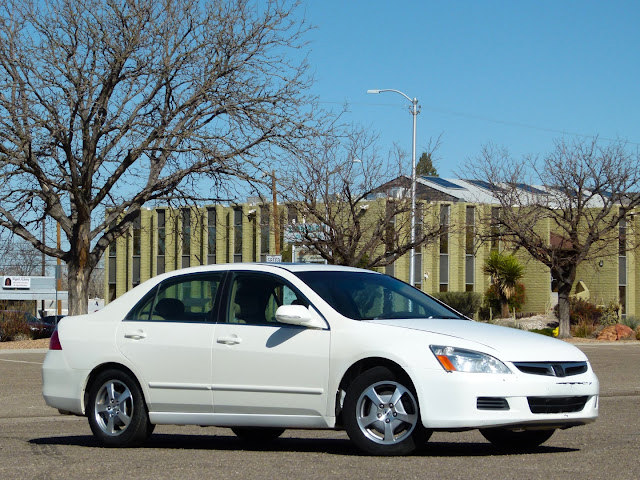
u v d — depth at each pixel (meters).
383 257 43.47
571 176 53.19
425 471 9.70
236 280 12.35
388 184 44.72
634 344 50.03
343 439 13.96
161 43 35.94
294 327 11.63
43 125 34.44
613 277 71.06
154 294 12.84
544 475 9.46
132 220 39.66
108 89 36.16
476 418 10.52
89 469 10.27
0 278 77.44
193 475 9.70
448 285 71.44
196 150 36.38
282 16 37.44
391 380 10.91
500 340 11.07
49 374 13.24
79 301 39.28
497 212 62.59
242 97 36.84
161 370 12.31
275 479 9.34
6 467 10.55
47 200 38.47
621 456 11.07
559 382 10.83
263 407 11.69
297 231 41.88
